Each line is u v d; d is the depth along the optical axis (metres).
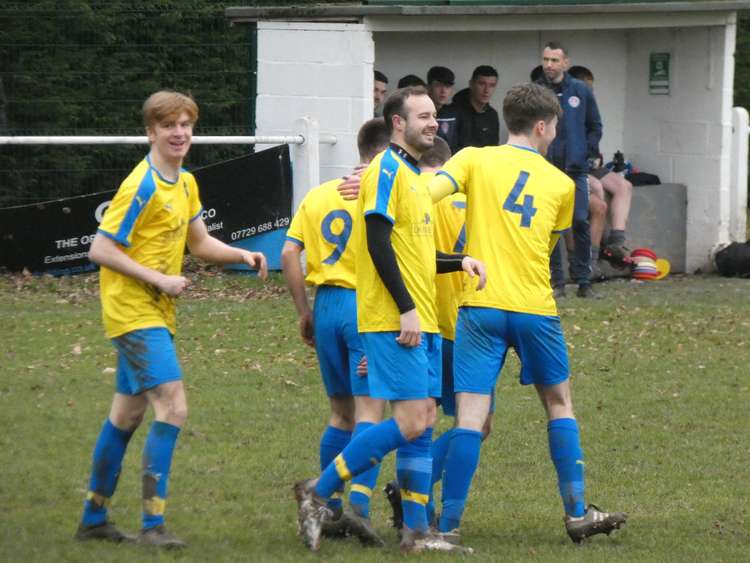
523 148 22.28
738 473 27.00
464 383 21.86
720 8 52.81
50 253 49.28
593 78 55.78
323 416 30.81
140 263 20.27
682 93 55.97
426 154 23.39
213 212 50.06
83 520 21.06
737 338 40.31
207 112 56.91
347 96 50.72
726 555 21.39
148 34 58.38
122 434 20.97
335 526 21.95
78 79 57.78
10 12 57.06
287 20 51.31
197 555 20.25
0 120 56.59
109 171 57.75
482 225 21.91
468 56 56.19
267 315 42.22
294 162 50.72
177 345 37.78
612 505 24.69
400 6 49.56
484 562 20.50
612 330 41.12
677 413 31.77
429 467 21.22
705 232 55.47
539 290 21.83
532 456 28.11
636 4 51.56
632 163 58.34
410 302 20.08
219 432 29.16
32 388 32.47
